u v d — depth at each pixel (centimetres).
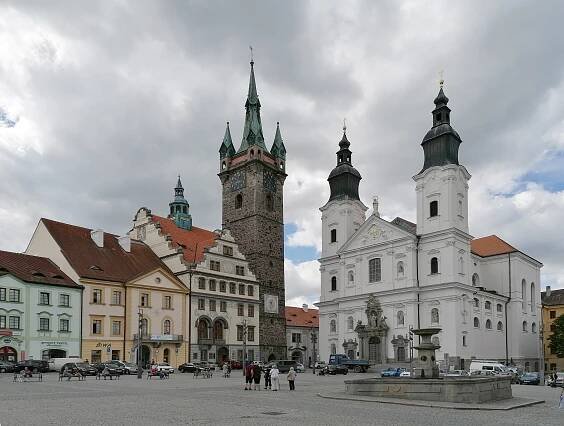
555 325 9544
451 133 9262
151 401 3138
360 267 9819
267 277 10969
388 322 9181
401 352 8856
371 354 9356
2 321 6856
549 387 5509
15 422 2188
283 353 10931
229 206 11656
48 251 8188
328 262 10631
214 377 6488
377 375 7494
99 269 8131
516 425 2272
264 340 10481
